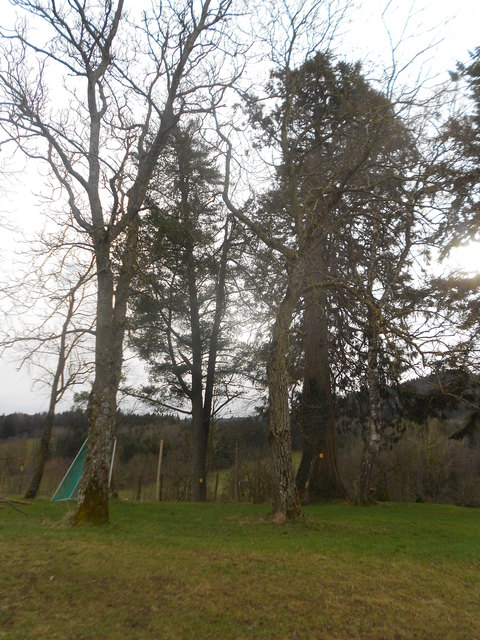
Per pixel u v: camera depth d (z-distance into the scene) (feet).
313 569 28.32
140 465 119.55
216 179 67.67
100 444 37.86
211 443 104.99
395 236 48.78
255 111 50.93
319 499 62.80
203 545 32.01
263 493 92.27
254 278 47.96
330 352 68.85
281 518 39.96
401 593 26.22
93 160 43.83
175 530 36.91
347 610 23.79
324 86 49.88
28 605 22.13
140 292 48.21
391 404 74.59
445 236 47.21
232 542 33.17
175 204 56.39
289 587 25.70
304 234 43.65
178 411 83.97
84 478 37.68
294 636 21.29
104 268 40.60
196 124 62.85
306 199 44.21
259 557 29.76
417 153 43.98
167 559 28.43
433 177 43.29
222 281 64.85
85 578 25.07
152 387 86.22
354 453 111.14
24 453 123.85
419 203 43.88
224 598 24.00
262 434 100.99
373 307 39.22
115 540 32.01
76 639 19.79
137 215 45.32
